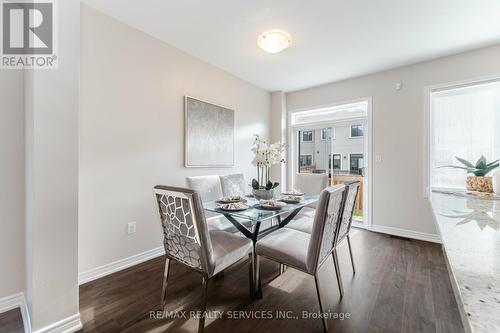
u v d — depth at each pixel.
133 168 2.47
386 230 3.54
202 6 2.12
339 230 1.96
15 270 1.76
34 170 1.37
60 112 1.46
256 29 2.48
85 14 2.11
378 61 3.22
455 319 1.63
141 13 2.23
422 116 3.25
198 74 3.16
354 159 3.97
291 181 4.62
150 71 2.62
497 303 0.50
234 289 2.03
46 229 1.42
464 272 0.64
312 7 2.12
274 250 1.77
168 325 1.58
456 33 2.53
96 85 2.19
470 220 1.21
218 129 3.46
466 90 3.02
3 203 1.72
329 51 2.95
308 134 4.51
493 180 2.21
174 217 1.62
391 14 2.21
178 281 2.15
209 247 1.51
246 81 4.00
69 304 1.51
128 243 2.44
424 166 3.23
